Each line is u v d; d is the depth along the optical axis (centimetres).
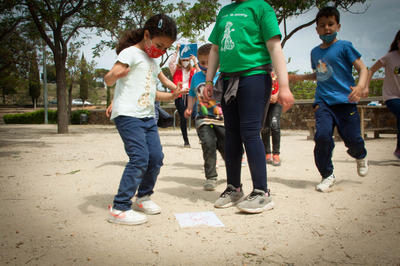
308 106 1345
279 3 1080
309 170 437
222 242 201
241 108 265
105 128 1767
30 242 204
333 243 196
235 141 283
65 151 686
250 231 219
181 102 708
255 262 174
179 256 182
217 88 275
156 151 261
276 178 387
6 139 1012
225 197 281
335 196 302
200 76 362
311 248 190
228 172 288
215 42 287
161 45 253
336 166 456
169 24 247
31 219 250
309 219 241
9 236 214
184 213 261
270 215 252
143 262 175
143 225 235
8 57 2231
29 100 6153
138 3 1299
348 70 328
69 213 265
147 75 258
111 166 489
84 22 1380
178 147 742
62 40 1330
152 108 264
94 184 370
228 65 264
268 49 256
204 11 1202
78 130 1556
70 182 380
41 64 2630
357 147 335
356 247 190
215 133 357
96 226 234
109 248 194
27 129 1681
